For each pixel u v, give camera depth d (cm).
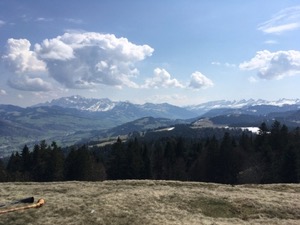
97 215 3108
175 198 3841
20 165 14038
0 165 12719
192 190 4316
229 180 13038
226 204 3766
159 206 3491
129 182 5094
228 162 13162
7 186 4688
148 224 2933
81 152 12300
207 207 3653
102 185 4803
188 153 15462
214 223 3072
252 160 13350
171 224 2938
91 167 12288
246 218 3434
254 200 3903
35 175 12888
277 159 12381
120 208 3331
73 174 12056
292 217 3488
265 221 3291
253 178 12206
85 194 3909
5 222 2983
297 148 12200
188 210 3500
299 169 11194
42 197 3766
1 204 3444
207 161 13488
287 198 4125
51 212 3198
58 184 5000
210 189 4716
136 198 3703
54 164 12344
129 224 2944
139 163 12700
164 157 14900
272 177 11875
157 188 4491
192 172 13900
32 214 3150
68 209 3269
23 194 4006
